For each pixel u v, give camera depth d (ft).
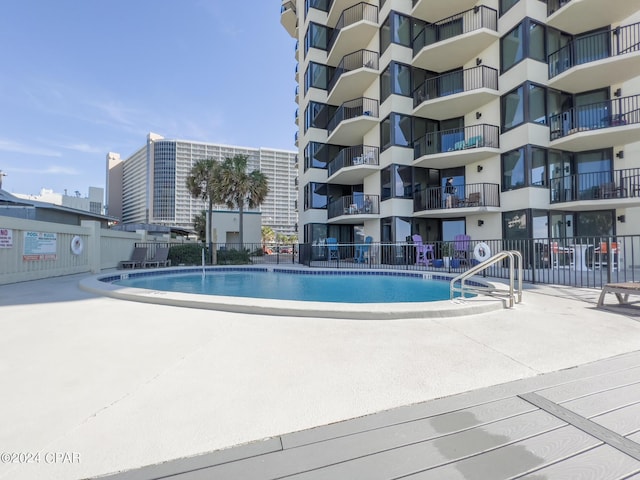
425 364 8.86
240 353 9.75
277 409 6.48
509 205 41.39
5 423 5.96
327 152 64.64
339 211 58.18
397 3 49.24
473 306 14.79
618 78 38.47
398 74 49.01
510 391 7.25
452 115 49.42
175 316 14.61
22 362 9.03
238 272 45.34
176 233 103.14
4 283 25.40
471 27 46.21
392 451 5.13
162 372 8.34
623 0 36.06
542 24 40.11
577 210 40.86
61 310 15.98
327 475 4.58
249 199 76.28
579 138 37.01
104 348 10.21
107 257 41.19
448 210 43.91
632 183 37.58
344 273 39.58
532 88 39.34
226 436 5.57
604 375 8.11
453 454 5.04
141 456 5.06
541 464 4.78
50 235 30.48
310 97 64.03
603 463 4.80
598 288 22.16
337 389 7.37
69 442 5.41
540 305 16.67
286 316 14.48
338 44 58.08
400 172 48.67
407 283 32.76
